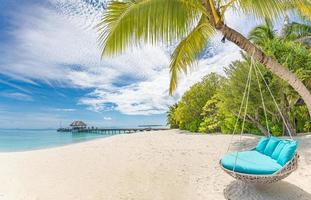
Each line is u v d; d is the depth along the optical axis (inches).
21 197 214.4
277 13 197.2
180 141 515.8
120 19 191.3
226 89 530.3
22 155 436.5
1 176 285.0
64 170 308.2
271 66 210.2
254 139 475.8
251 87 471.5
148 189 228.2
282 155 198.8
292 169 188.4
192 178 256.5
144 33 187.6
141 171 289.6
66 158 386.3
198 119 821.9
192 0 189.2
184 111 864.3
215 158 341.1
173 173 277.1
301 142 410.3
